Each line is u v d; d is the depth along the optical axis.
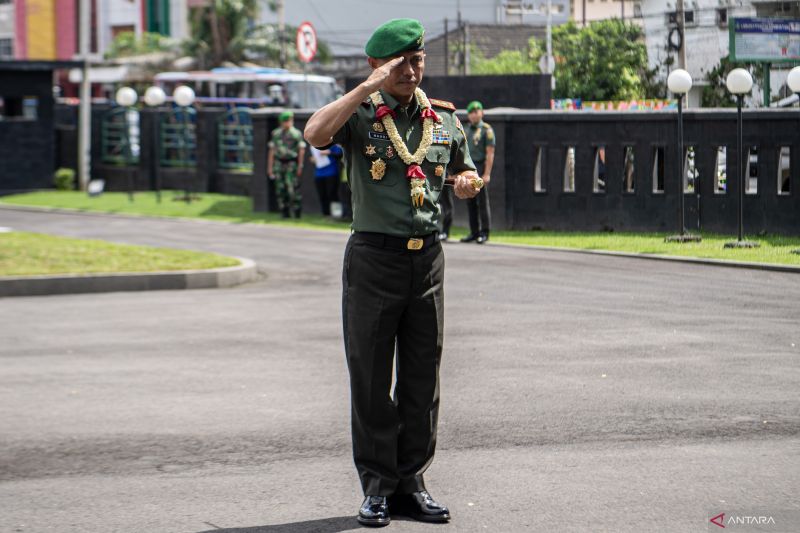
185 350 13.15
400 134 7.05
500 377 11.27
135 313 16.09
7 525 7.19
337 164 30.64
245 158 39.88
